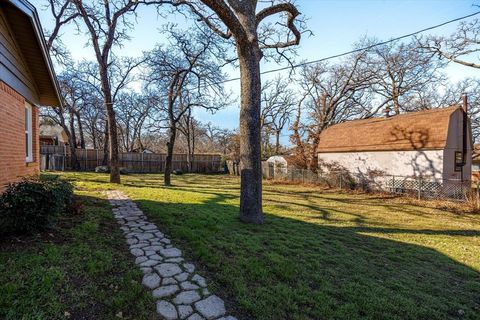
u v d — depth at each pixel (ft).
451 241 17.94
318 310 8.16
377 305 8.73
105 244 12.05
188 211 20.26
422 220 25.08
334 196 40.65
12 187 11.90
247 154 18.94
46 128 100.42
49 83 23.18
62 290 7.88
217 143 134.21
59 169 66.85
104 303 7.60
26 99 20.30
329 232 18.16
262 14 21.86
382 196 41.39
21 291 7.48
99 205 20.48
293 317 7.70
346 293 9.41
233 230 16.15
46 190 12.23
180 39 41.83
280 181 61.00
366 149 49.24
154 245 12.57
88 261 9.87
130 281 8.91
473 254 15.28
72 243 11.50
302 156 71.36
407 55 62.59
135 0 33.60
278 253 12.82
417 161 42.32
